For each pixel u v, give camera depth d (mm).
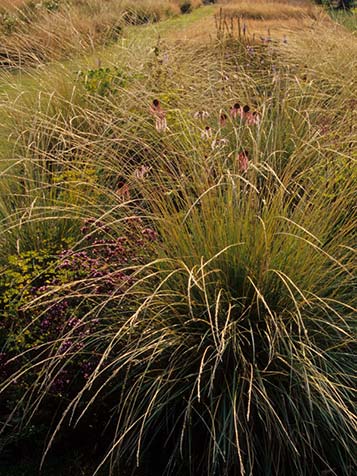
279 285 3844
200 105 5969
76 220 4699
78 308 4027
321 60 7750
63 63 7332
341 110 6012
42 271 4070
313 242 3941
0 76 7105
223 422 3561
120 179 5328
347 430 3682
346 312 4035
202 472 3656
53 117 5883
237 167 4578
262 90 7340
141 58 7328
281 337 3584
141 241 4199
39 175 5176
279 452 3547
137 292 3791
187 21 14094
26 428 3855
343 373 3758
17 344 3977
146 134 5691
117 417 3895
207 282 3809
